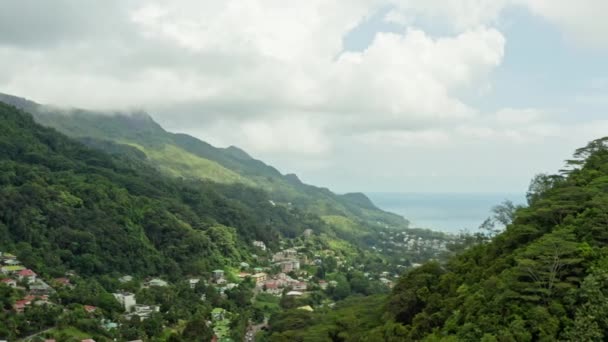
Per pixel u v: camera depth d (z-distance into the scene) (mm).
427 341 63031
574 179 85312
